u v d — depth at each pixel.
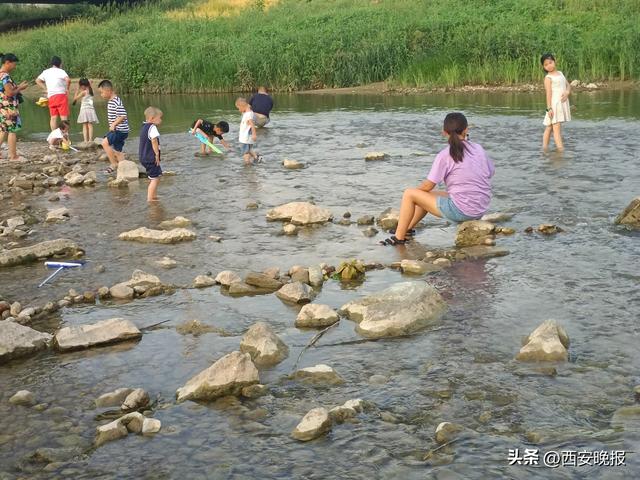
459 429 4.32
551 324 5.38
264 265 7.56
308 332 5.90
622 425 4.29
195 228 9.09
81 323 6.28
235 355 5.02
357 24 29.64
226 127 14.37
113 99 13.27
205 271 7.46
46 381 5.25
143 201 10.68
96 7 44.22
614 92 22.12
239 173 12.33
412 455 4.12
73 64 32.38
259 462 4.12
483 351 5.34
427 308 5.97
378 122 17.78
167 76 28.48
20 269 7.84
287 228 8.64
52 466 4.18
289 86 27.41
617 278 6.68
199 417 4.64
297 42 28.39
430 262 7.33
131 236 8.69
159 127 18.56
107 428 4.45
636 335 5.48
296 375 5.11
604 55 24.70
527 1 30.42
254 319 6.21
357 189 10.79
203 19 35.81
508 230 8.22
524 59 25.50
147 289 6.95
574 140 13.95
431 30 27.77
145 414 4.70
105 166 13.84
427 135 15.42
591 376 4.89
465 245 7.94
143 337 5.94
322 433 4.37
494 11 30.23
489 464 3.98
